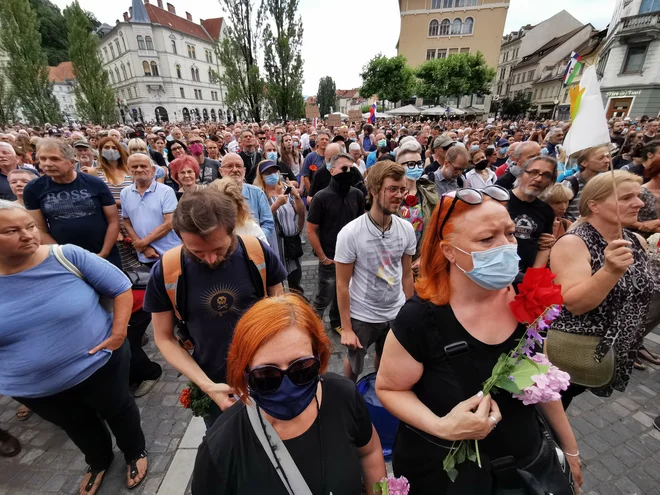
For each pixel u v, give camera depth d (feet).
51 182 9.69
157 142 25.99
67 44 200.23
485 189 3.89
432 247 4.03
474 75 113.80
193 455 7.85
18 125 73.67
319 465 3.35
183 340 5.90
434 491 4.15
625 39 78.69
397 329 4.05
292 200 13.05
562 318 6.50
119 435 7.09
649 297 6.24
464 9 134.21
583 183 13.12
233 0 65.98
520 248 9.38
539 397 3.39
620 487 6.94
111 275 6.27
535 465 3.89
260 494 3.15
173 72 174.70
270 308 3.31
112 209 10.54
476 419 3.36
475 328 3.82
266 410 3.28
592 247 6.09
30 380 5.62
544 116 133.28
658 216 10.85
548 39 157.89
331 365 10.75
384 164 7.06
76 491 7.21
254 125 37.11
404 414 4.00
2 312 5.23
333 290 11.71
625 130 36.04
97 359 6.15
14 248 4.93
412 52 142.92
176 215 4.89
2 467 7.73
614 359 6.22
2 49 88.38
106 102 100.89
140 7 161.48
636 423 8.44
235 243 5.65
